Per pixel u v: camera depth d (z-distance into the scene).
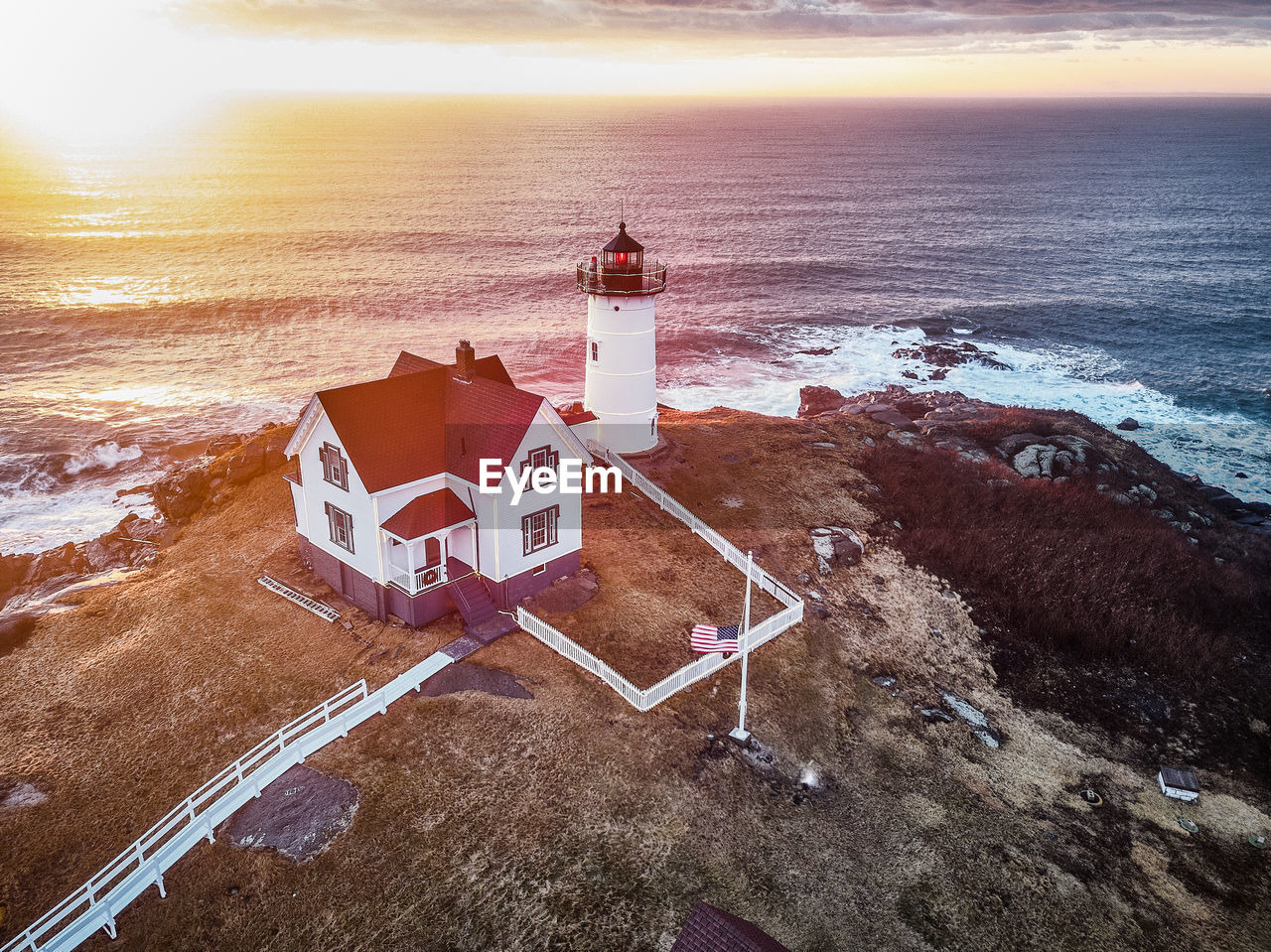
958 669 34.53
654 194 166.38
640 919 21.58
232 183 172.12
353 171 192.75
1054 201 168.62
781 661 31.75
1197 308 98.56
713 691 29.53
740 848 24.25
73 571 39.78
